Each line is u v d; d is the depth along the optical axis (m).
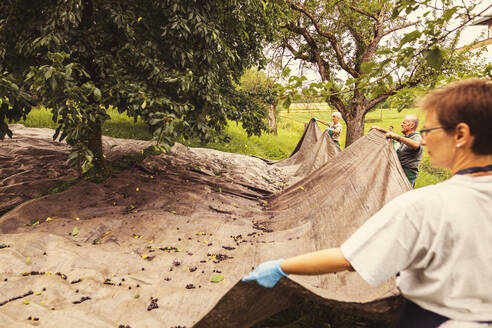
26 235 3.84
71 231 4.26
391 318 1.69
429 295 1.05
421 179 11.23
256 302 1.66
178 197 5.80
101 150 6.76
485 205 0.97
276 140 16.02
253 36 7.34
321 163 8.13
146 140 10.64
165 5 5.11
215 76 5.93
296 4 11.26
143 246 4.00
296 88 2.45
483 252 0.95
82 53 5.37
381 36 11.08
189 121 5.66
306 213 4.52
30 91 4.88
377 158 4.14
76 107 4.55
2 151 7.96
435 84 2.22
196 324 1.74
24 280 2.97
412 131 4.57
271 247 3.67
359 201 3.71
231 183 7.16
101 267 3.41
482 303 0.98
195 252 3.87
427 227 0.99
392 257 1.03
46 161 7.53
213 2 5.50
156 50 5.36
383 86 2.41
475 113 0.98
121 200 5.58
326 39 12.34
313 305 2.93
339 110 11.88
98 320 2.53
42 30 4.56
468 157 1.03
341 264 1.10
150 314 2.66
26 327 2.35
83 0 5.46
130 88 5.13
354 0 10.95
